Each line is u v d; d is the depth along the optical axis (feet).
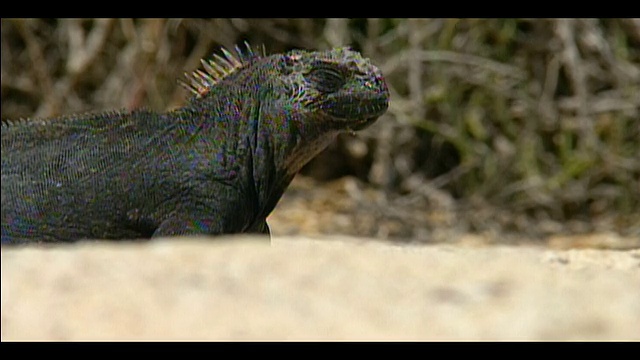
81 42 91.45
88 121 44.01
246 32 90.33
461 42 87.15
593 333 23.47
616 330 23.61
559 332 23.61
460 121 87.45
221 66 45.19
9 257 28.91
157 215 42.86
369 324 24.27
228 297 25.66
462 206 85.66
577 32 87.45
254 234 45.62
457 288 26.89
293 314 24.70
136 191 42.75
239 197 43.37
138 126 43.80
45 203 42.73
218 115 43.80
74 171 43.04
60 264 27.99
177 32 88.89
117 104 89.30
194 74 45.47
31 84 92.48
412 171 88.33
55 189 42.83
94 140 43.62
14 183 42.98
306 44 90.33
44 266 27.81
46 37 94.48
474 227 84.94
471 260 30.96
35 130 43.96
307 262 28.94
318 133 43.83
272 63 43.88
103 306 24.94
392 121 86.69
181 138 43.57
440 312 25.04
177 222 42.55
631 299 25.81
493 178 86.69
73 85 91.45
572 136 86.94
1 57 92.12
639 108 87.04
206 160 43.11
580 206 86.48
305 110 43.04
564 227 85.10
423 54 86.17
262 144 43.70
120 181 42.83
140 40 88.33
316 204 85.81
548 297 26.03
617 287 27.43
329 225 82.12
